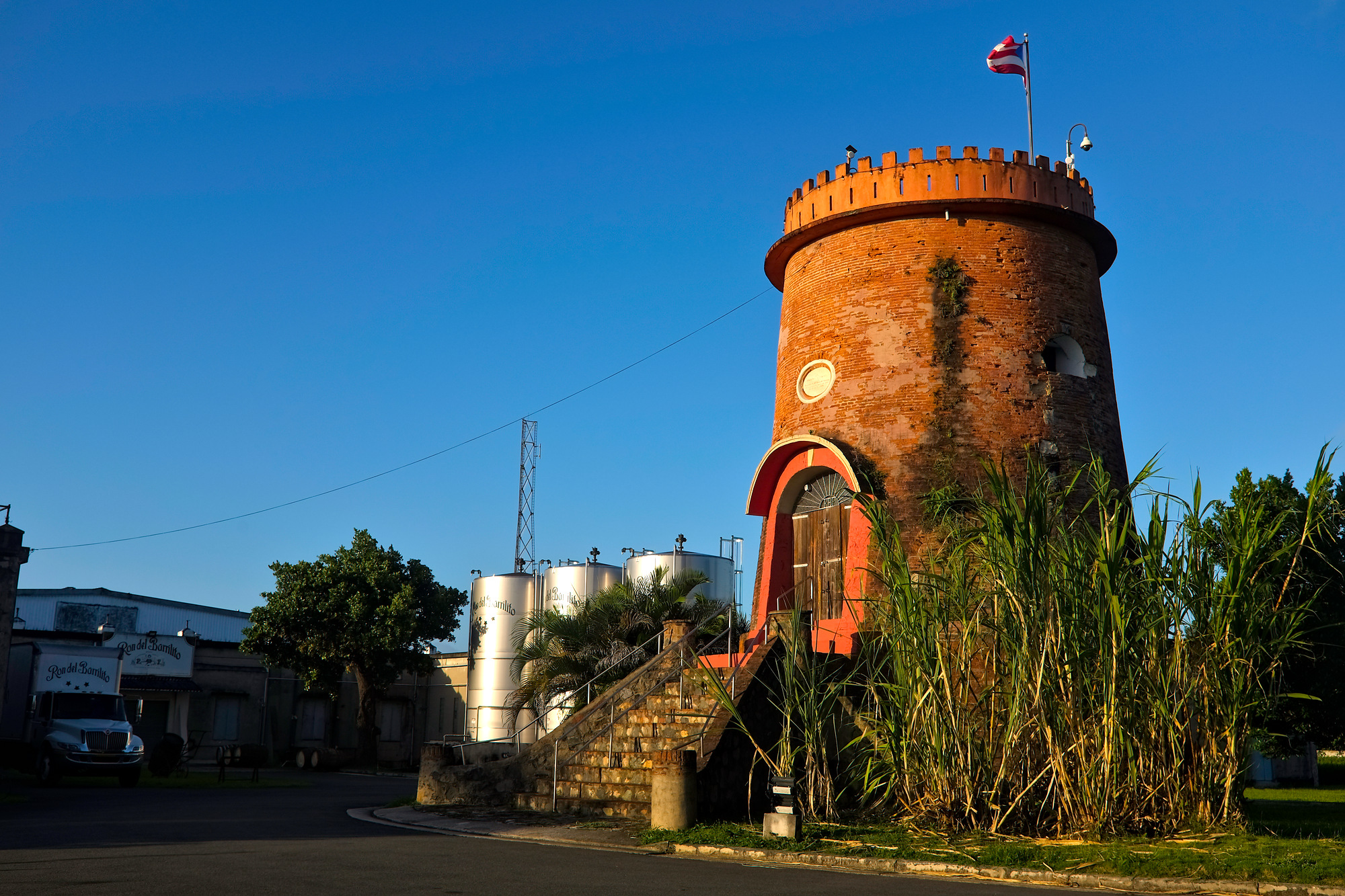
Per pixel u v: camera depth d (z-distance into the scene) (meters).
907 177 25.12
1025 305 24.59
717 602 31.44
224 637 64.69
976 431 23.59
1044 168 25.45
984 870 13.91
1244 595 15.95
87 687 33.72
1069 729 15.86
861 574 23.03
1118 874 13.37
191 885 11.73
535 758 22.14
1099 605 15.91
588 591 47.72
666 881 12.84
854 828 16.97
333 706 57.22
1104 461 24.45
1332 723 31.55
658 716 21.11
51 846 15.59
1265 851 13.98
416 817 20.52
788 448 25.34
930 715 16.75
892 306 24.75
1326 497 17.06
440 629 54.75
